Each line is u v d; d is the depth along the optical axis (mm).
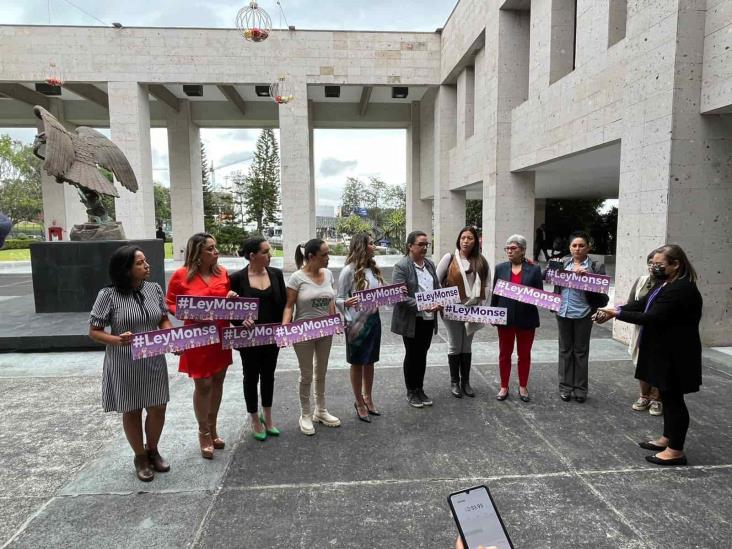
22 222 59906
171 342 3320
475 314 4695
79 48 16891
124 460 3662
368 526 2830
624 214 7371
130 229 17281
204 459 3664
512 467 3508
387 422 4336
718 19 5969
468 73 16047
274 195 46438
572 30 10219
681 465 3508
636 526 2809
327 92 21625
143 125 17516
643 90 6871
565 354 4844
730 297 6711
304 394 4082
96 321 3178
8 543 2684
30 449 3854
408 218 24984
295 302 4125
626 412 4531
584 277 4633
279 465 3564
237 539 2717
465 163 16109
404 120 24094
